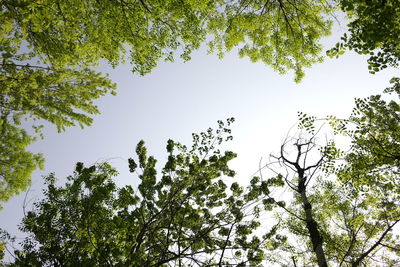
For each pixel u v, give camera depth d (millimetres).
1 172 9984
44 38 7434
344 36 3775
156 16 7254
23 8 6121
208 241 7172
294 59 9664
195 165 7641
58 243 5559
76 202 5750
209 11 8641
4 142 9680
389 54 3641
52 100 9125
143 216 7168
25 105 8758
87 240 5621
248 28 9203
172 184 7707
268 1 8773
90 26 6867
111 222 5797
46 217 5496
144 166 7715
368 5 3467
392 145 8312
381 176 8562
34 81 7664
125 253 5852
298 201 9914
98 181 6074
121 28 7109
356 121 8688
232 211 7211
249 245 6887
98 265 5445
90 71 9320
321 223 9633
